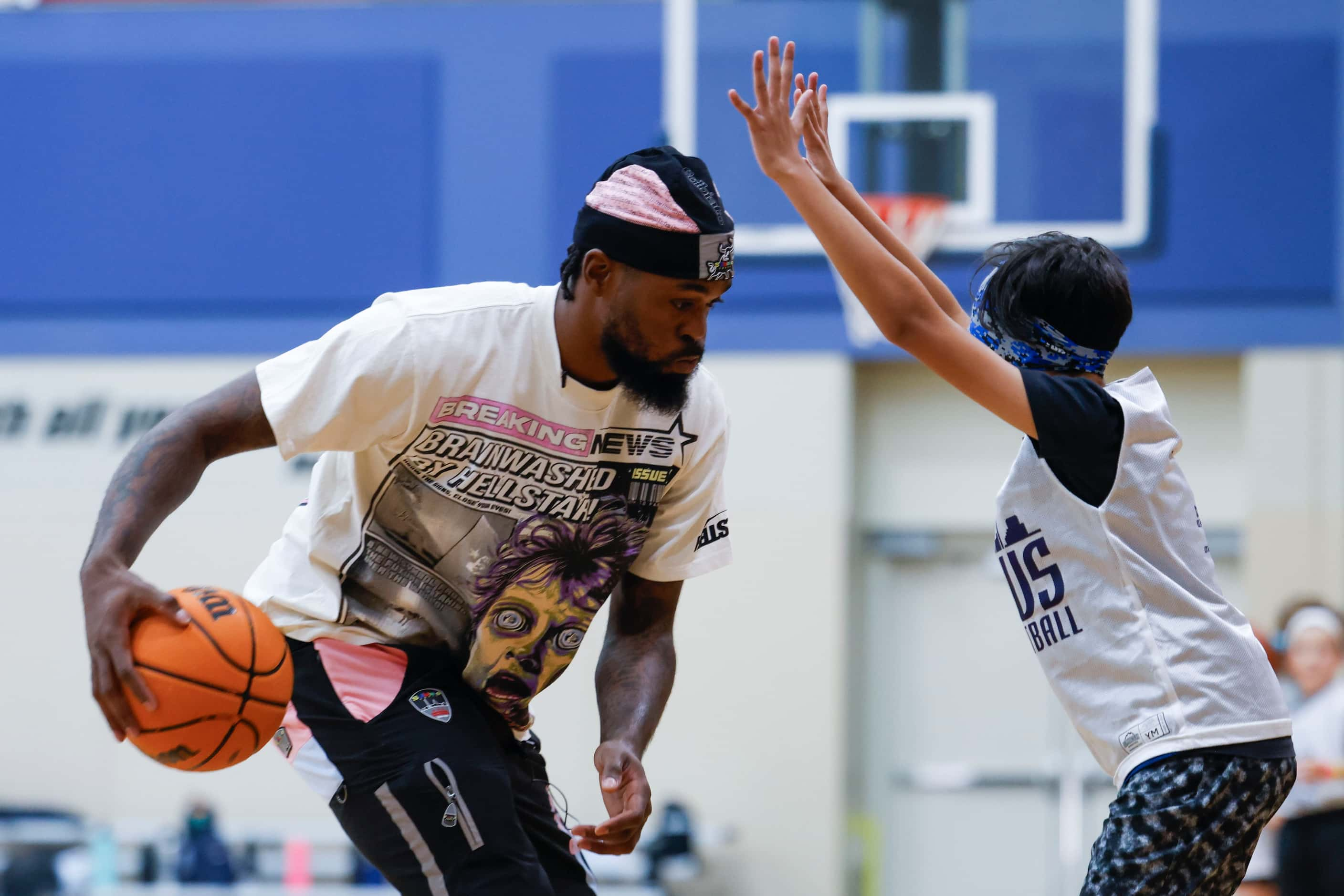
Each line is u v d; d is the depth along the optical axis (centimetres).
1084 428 652
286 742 712
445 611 721
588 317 659
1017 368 664
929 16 2716
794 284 2714
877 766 2711
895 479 2756
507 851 668
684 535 759
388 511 705
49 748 2688
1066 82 2706
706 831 2566
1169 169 2684
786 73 677
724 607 2658
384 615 718
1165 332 2683
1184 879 633
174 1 2838
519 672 740
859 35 2727
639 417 699
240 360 2784
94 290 2805
